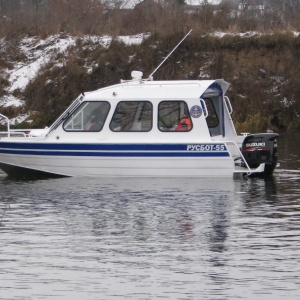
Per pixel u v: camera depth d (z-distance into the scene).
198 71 81.62
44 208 35.66
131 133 43.28
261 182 42.16
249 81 79.19
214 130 45.81
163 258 27.33
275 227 31.55
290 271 25.78
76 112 43.75
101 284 24.73
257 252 27.94
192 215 33.88
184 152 42.66
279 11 105.56
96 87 81.94
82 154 43.28
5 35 92.06
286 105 77.06
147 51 83.94
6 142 44.38
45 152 43.78
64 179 43.44
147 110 43.25
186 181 42.25
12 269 26.23
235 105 77.38
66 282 24.92
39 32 91.94
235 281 24.88
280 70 80.44
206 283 24.72
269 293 23.81
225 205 35.97
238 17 90.44
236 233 30.62
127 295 23.78
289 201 36.84
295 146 60.47
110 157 43.06
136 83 43.78
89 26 91.25
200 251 28.12
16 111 81.00
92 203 36.62
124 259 27.25
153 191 39.47
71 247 28.83
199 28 85.94
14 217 33.84
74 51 86.12
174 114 43.16
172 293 23.92
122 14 94.50
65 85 81.94
